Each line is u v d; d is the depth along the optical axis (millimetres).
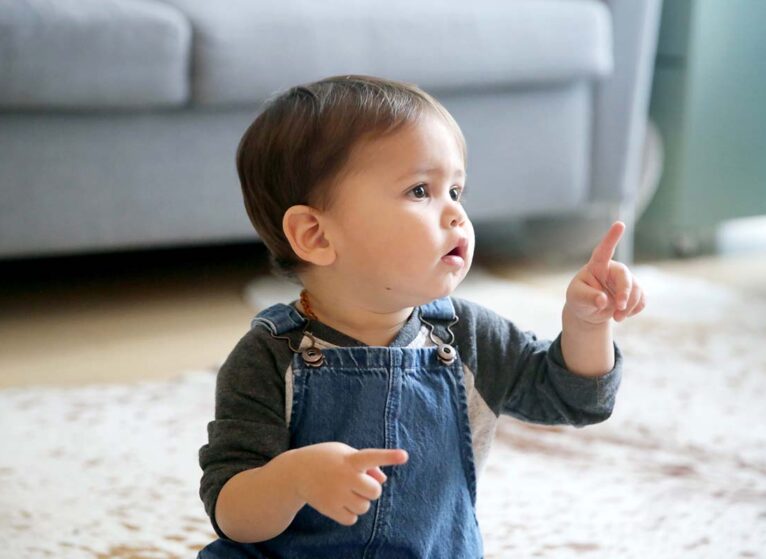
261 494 794
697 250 2553
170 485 1285
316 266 905
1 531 1167
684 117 2436
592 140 2285
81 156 1880
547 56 2125
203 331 1913
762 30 2463
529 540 1155
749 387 1603
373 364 877
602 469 1331
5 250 1863
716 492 1264
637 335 1845
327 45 1952
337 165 868
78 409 1516
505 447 1399
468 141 2150
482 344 931
